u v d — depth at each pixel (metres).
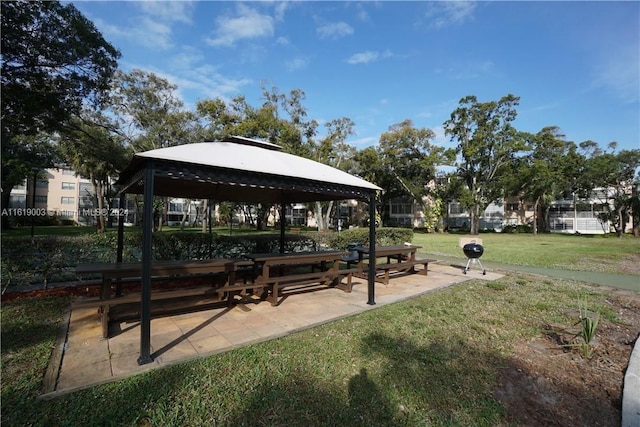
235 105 20.69
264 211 32.91
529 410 2.39
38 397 2.21
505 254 13.17
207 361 2.84
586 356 3.33
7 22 9.02
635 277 8.09
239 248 7.55
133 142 19.98
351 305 4.81
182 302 4.68
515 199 39.09
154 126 20.03
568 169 30.12
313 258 5.24
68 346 3.13
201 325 3.80
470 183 33.38
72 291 5.28
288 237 8.51
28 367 2.67
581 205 35.12
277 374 2.67
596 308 5.05
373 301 4.89
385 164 33.28
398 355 3.14
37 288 5.42
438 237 25.53
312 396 2.39
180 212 48.56
